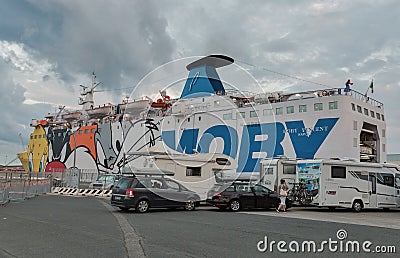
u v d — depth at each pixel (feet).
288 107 88.53
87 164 146.10
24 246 23.04
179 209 52.70
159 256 20.68
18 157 194.39
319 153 81.71
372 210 60.70
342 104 81.30
